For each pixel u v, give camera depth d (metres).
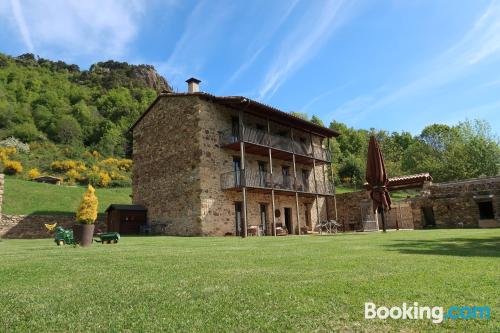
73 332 2.25
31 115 53.31
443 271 3.92
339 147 57.59
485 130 39.88
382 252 6.14
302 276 3.89
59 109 56.00
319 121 61.78
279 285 3.43
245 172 18.84
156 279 3.93
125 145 53.53
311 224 23.55
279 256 5.90
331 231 22.64
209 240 12.06
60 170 39.88
